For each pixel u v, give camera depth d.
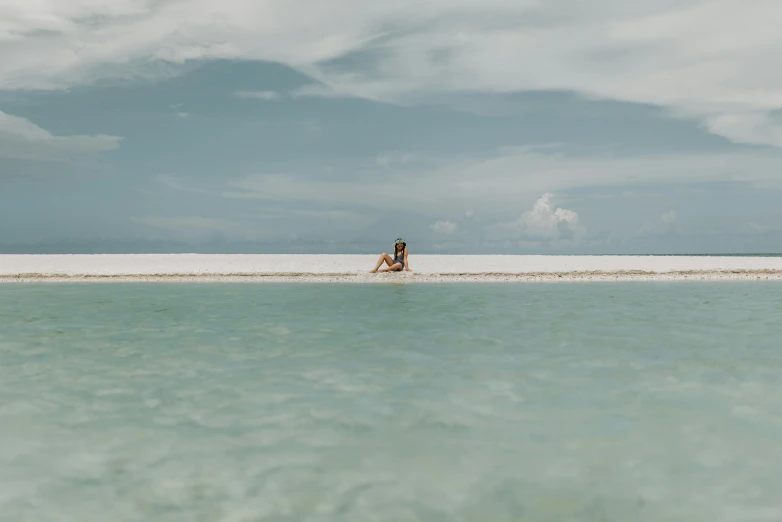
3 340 10.40
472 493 4.39
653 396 6.80
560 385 7.28
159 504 4.23
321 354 9.16
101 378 7.66
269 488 4.49
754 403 6.50
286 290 20.11
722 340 10.32
